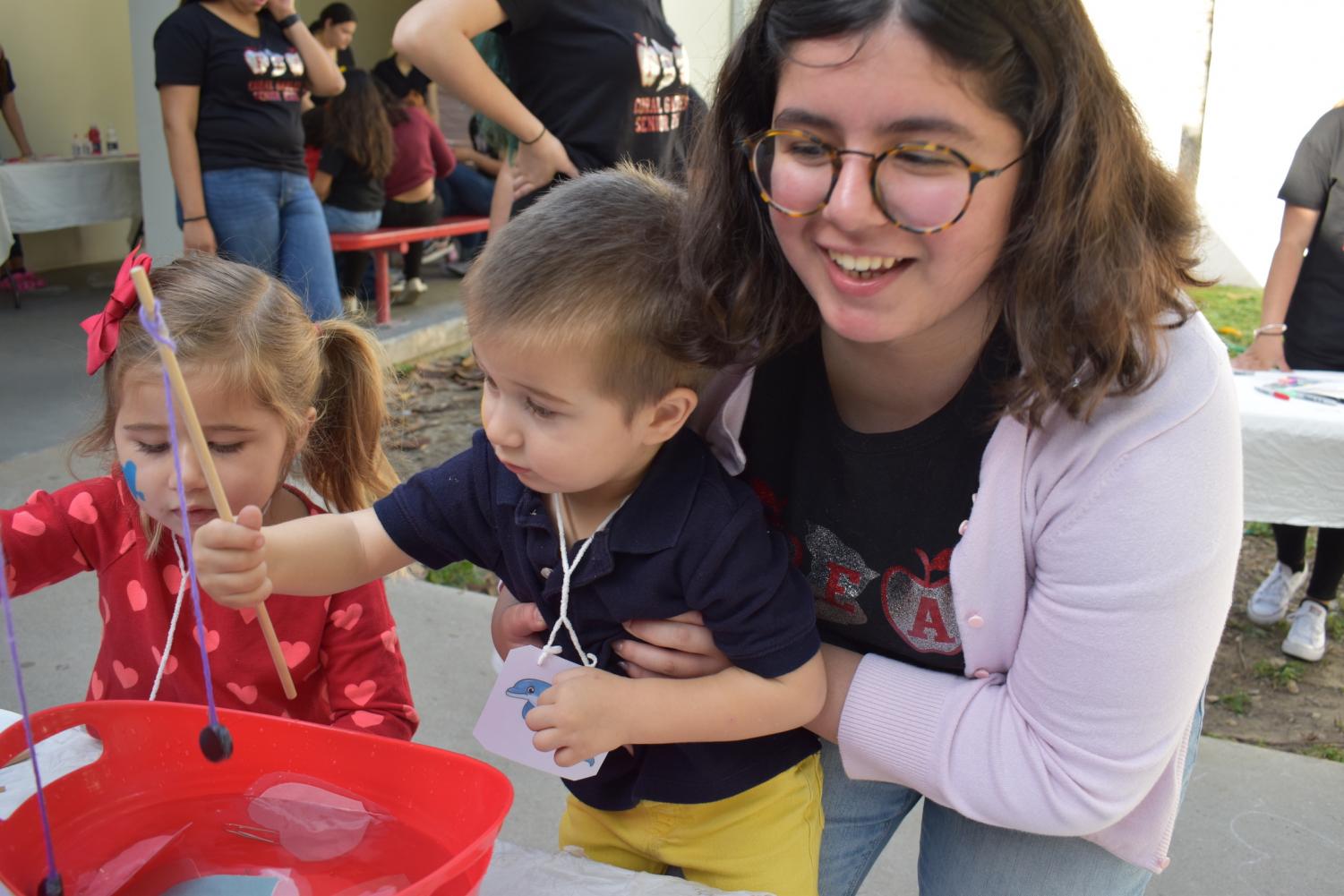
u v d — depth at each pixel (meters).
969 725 1.13
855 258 0.93
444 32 2.44
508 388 1.06
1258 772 2.86
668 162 2.55
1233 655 3.45
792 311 1.12
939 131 0.87
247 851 1.01
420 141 6.67
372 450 1.67
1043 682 1.07
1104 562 1.00
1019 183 0.93
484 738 1.19
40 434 4.52
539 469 1.07
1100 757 1.05
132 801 1.04
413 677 3.13
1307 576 3.96
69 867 0.98
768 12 0.97
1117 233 0.93
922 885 1.42
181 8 4.35
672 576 1.12
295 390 1.44
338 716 1.49
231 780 1.07
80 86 7.95
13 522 1.44
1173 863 2.52
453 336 6.42
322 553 1.21
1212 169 8.07
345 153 6.05
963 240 0.90
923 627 1.21
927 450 1.12
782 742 1.27
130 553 1.47
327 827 1.02
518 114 2.53
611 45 2.58
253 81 4.45
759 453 1.24
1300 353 3.58
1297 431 2.73
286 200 4.70
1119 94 0.93
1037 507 1.05
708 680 1.13
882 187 0.88
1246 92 7.91
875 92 0.86
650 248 1.08
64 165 6.70
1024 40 0.85
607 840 1.35
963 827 1.32
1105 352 0.94
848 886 1.49
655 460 1.16
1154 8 7.92
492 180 8.16
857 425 1.17
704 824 1.27
